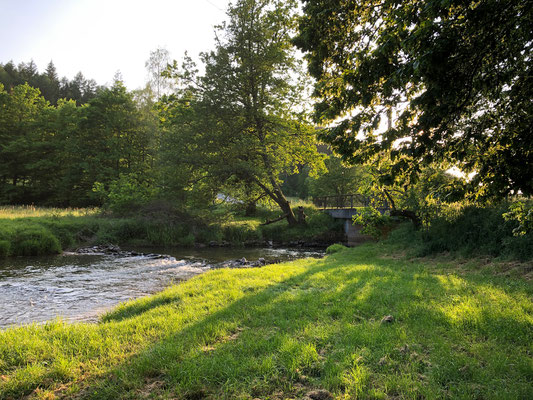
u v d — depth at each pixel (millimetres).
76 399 3197
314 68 6078
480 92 4605
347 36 5750
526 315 5160
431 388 3236
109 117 36188
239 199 27375
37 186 41312
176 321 5566
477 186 4824
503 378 3439
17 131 42875
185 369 3652
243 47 24375
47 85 78000
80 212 27766
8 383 3467
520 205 6094
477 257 10852
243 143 23672
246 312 5926
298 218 29016
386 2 4578
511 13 3541
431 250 13031
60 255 17797
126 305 7473
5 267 14141
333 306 6051
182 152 25000
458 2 3414
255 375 3562
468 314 5270
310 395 3191
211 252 21219
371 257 14359
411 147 4277
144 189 27531
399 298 6543
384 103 4672
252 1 24047
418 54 3672
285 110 26422
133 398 3186
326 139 4828
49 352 4324
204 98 24656
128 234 23328
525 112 4684
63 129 40688
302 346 4176
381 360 3787
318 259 15258
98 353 4270
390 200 15688
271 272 10648
